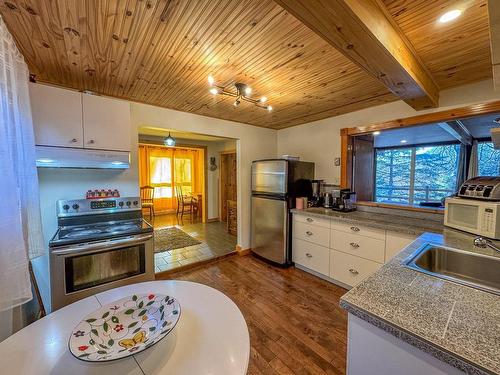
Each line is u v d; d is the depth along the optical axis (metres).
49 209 2.12
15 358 0.75
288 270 3.12
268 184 3.35
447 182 4.80
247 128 3.76
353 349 0.82
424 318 0.71
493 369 0.51
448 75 1.95
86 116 1.97
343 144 3.15
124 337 0.83
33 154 1.59
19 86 1.47
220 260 3.50
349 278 2.51
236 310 1.03
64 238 1.78
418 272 1.04
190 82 2.11
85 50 1.56
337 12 0.99
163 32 1.37
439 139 4.58
